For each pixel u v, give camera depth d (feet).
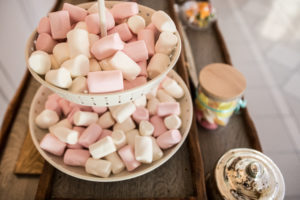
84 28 1.45
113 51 1.33
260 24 4.24
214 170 1.43
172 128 1.54
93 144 1.44
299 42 4.01
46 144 1.45
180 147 1.59
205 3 2.71
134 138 1.53
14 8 2.47
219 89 1.59
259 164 1.34
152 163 1.46
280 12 4.46
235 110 1.90
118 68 1.32
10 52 2.50
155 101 1.65
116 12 1.53
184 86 1.70
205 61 2.25
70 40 1.34
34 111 1.60
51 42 1.41
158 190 1.45
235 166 1.38
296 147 2.94
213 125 1.83
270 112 3.22
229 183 1.36
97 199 1.41
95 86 1.23
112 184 1.46
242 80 1.63
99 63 1.41
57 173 1.48
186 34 2.48
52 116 1.56
